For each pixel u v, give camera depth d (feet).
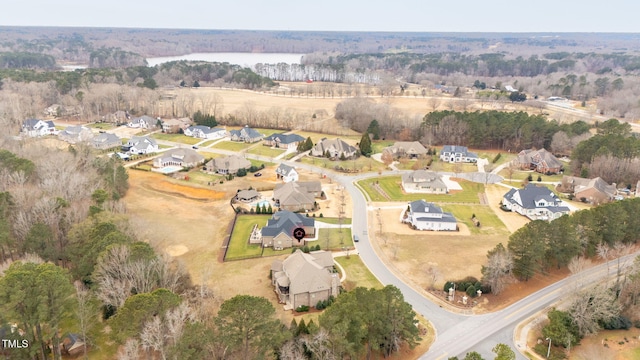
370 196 411.34
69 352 197.57
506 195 398.42
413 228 340.59
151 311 175.63
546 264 279.49
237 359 178.60
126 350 174.19
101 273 212.64
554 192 421.59
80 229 247.70
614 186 415.03
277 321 184.44
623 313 240.73
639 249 305.32
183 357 165.07
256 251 301.02
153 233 297.53
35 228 247.09
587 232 284.00
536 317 237.86
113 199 341.41
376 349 197.57
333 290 247.70
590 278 264.11
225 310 177.17
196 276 267.80
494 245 313.53
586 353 214.07
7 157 342.85
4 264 233.14
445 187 423.23
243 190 400.47
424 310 241.35
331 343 181.78
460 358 205.16
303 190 397.19
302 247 303.89
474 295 254.88
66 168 350.84
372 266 285.23
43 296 173.27
